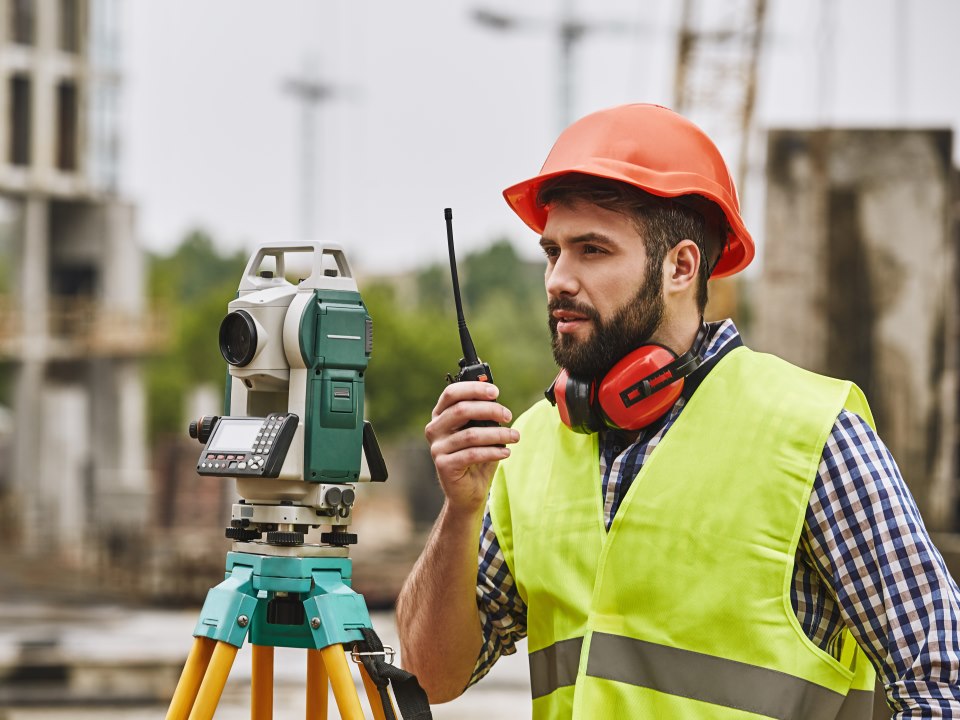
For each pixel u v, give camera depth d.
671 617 2.38
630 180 2.38
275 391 2.59
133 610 27.02
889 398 21.70
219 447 2.52
